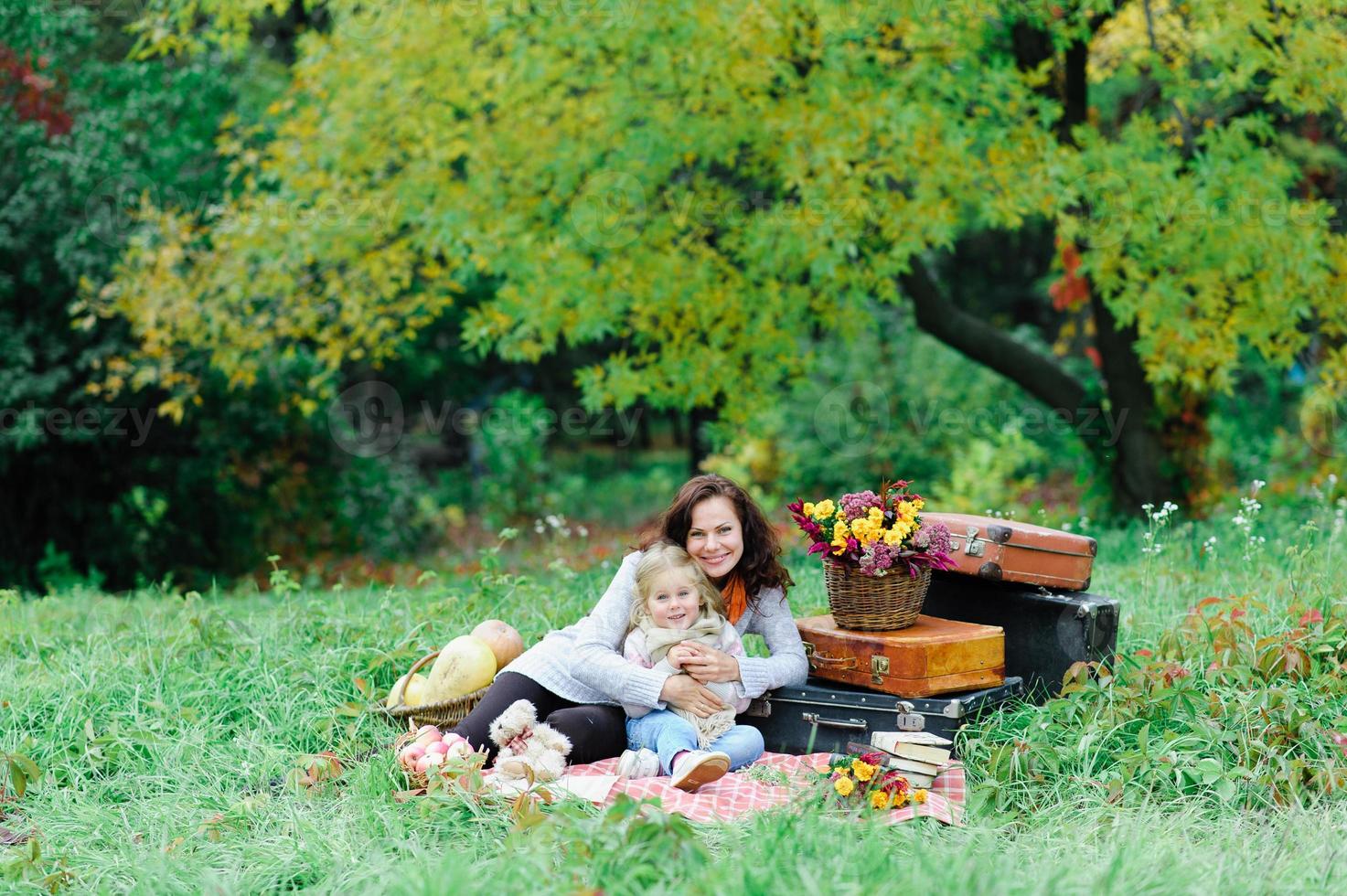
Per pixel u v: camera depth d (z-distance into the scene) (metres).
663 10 8.14
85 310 10.88
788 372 10.40
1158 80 8.88
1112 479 10.54
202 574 12.95
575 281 8.81
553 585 6.41
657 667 4.24
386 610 5.80
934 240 8.59
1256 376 15.10
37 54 9.95
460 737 4.18
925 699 4.12
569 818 3.38
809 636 4.46
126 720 4.57
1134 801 3.74
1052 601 4.51
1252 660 4.46
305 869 3.32
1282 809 3.69
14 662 5.33
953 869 2.97
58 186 10.11
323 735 4.47
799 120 8.34
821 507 4.38
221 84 10.75
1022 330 16.95
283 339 11.32
